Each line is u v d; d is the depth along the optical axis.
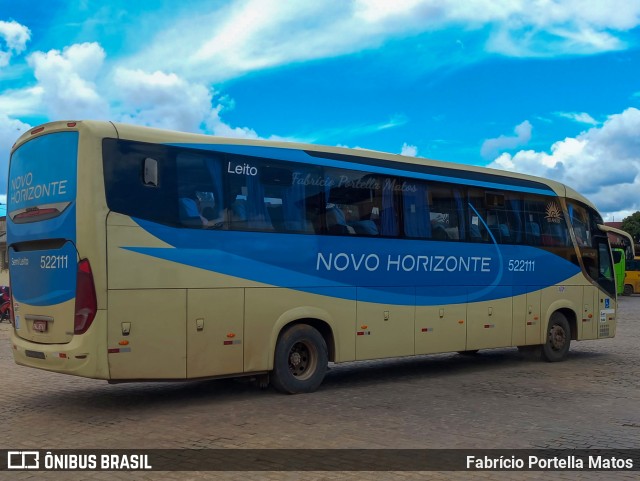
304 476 5.68
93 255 7.66
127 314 7.84
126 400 9.02
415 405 8.84
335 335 9.92
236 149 9.03
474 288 12.05
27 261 8.45
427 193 11.41
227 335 8.73
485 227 12.38
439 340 11.41
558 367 12.95
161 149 8.30
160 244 8.16
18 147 8.80
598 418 8.15
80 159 7.82
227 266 8.76
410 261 11.00
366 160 10.57
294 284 9.45
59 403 8.79
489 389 10.23
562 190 14.33
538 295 13.34
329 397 9.36
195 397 9.27
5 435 7.05
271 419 7.86
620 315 27.12
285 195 9.49
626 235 15.96
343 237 10.09
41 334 8.19
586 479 5.77
